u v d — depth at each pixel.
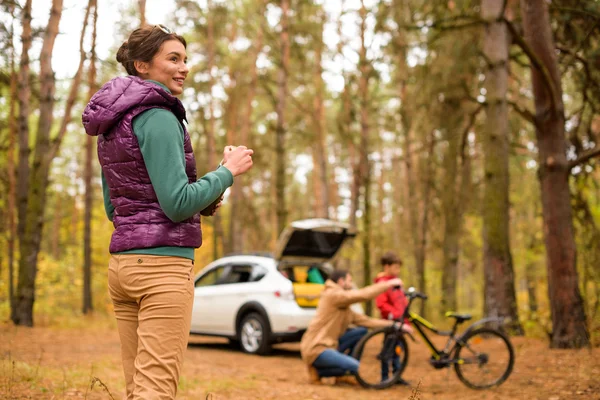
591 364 7.08
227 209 34.19
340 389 6.59
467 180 17.31
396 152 35.28
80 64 13.17
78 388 5.04
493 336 6.91
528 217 18.19
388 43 16.75
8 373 5.39
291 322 9.84
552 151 9.02
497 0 11.18
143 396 2.13
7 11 12.47
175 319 2.21
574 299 8.70
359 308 10.22
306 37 20.70
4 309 15.73
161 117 2.17
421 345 10.31
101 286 23.64
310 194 44.78
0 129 15.77
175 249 2.22
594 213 10.66
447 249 18.38
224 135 27.31
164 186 2.12
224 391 5.77
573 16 10.33
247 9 22.59
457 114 16.08
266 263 10.63
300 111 26.38
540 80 9.12
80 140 33.06
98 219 24.36
